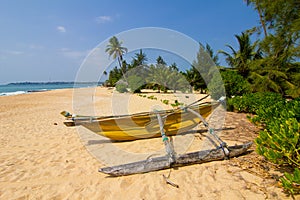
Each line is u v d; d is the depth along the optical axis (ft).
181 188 8.21
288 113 9.76
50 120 26.04
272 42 31.24
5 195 8.46
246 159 10.18
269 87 41.91
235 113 22.94
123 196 8.03
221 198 7.36
